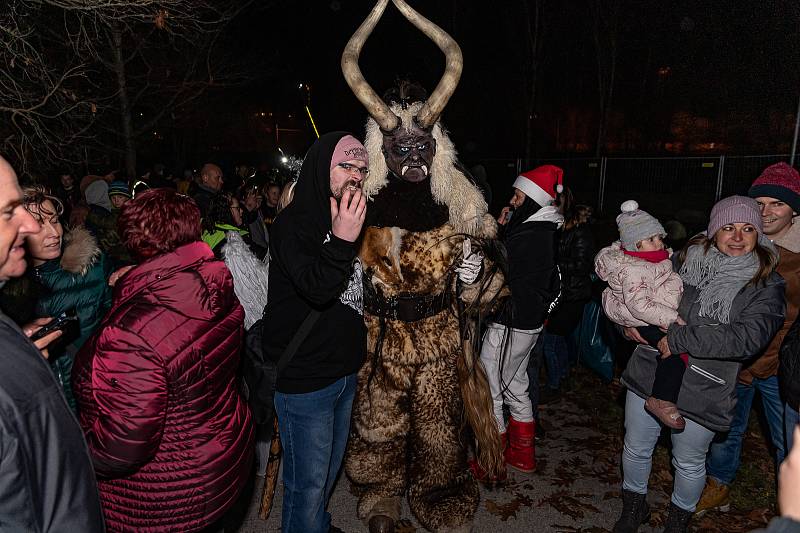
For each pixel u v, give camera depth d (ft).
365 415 9.58
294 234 7.11
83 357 5.84
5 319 4.02
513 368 11.46
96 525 4.45
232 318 6.46
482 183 14.55
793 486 3.04
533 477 12.02
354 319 7.89
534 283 10.84
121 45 30.25
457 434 9.55
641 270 8.73
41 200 7.95
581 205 14.38
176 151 58.34
